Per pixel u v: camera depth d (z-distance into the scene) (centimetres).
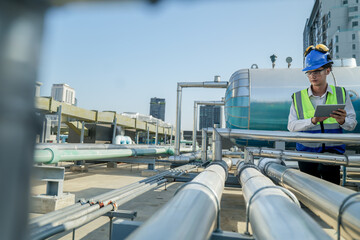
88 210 284
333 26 7412
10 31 33
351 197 176
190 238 115
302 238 111
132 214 306
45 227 227
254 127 925
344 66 916
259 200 183
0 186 34
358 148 778
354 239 164
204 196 180
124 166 1612
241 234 196
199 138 3741
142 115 3681
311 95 368
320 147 393
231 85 980
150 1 32
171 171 730
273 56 976
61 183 529
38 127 38
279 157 416
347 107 353
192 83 1345
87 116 1884
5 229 34
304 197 271
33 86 36
